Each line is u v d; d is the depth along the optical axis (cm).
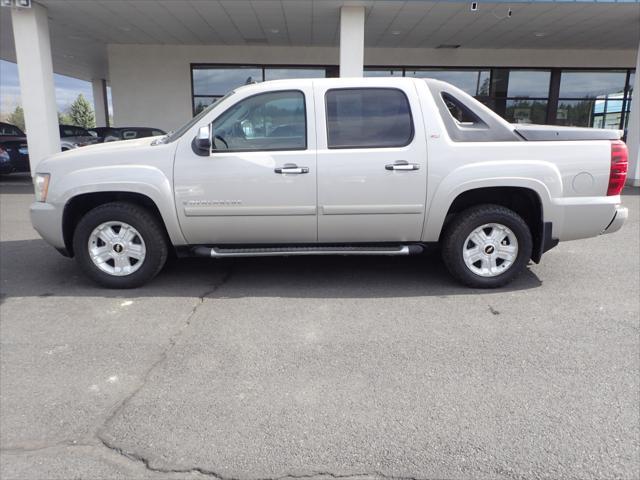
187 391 310
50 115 1239
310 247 484
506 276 479
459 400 299
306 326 404
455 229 469
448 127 459
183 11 1266
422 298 465
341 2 1164
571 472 239
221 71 1748
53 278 527
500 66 1758
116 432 271
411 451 255
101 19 1351
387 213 461
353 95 460
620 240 684
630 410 288
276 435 268
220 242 481
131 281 485
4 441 263
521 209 493
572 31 1443
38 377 327
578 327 399
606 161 458
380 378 324
